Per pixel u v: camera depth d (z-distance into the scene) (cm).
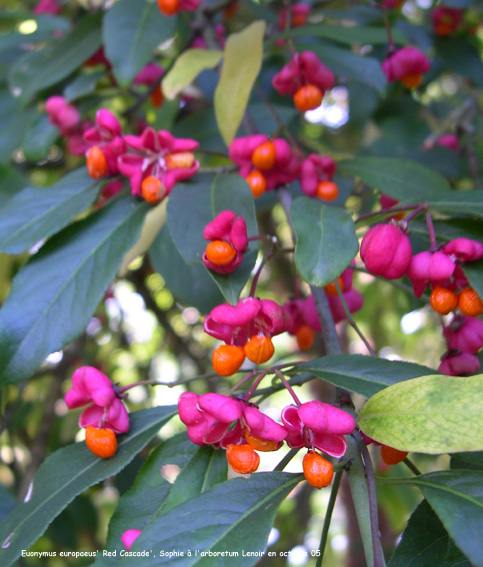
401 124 42
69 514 38
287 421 19
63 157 45
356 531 52
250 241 21
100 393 22
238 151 25
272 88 40
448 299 21
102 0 41
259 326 21
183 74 29
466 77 40
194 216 23
